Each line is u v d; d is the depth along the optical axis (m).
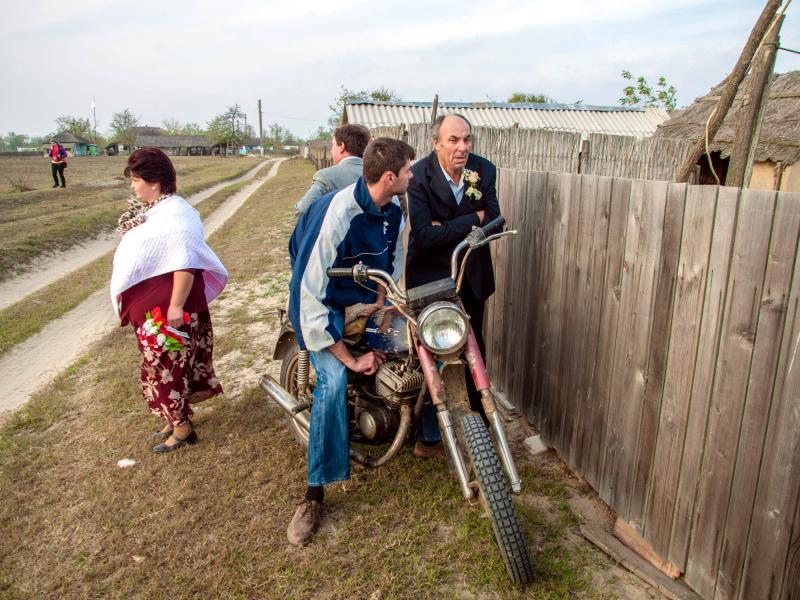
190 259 3.38
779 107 8.26
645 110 19.83
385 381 2.85
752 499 2.06
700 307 2.27
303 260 2.86
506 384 4.40
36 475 3.51
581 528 2.90
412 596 2.53
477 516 3.01
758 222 1.97
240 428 3.97
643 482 2.71
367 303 3.09
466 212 3.43
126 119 117.75
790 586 1.93
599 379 3.06
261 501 3.18
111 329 6.74
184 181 31.31
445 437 2.62
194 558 2.78
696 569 2.39
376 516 3.03
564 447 3.48
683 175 3.67
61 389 4.80
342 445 2.94
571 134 9.07
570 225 3.30
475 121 17.56
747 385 2.05
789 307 1.86
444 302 2.55
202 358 3.87
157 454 3.67
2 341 6.28
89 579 2.68
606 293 2.96
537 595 2.50
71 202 20.19
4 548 2.88
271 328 6.15
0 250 10.98
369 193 2.81
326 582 2.62
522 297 4.00
